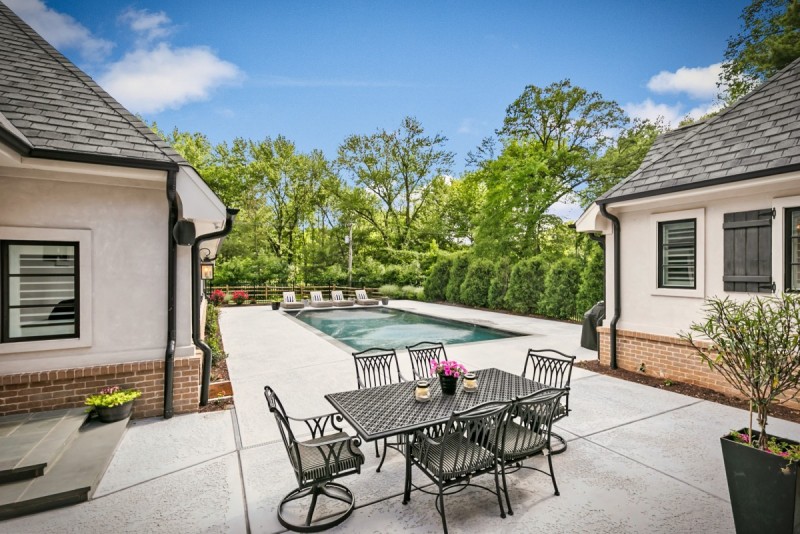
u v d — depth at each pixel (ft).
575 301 44.80
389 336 43.70
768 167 16.35
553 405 10.85
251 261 94.07
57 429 13.14
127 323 16.30
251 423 16.02
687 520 9.37
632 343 23.13
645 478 11.37
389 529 9.23
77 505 10.29
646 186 21.56
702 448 13.29
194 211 16.34
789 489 7.72
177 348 17.17
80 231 15.37
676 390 19.62
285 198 111.24
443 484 9.24
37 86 16.25
